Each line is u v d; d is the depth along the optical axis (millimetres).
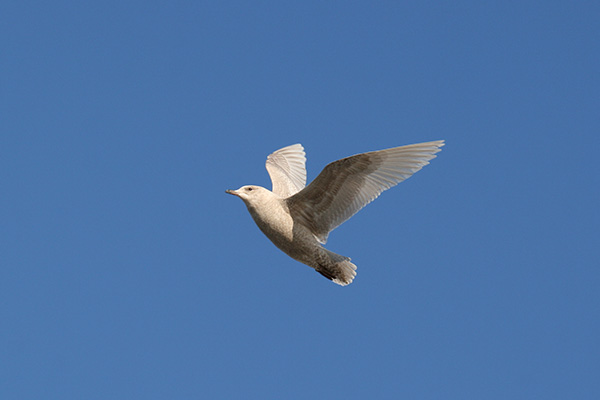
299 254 16047
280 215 15680
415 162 14641
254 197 15695
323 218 15781
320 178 15062
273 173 19891
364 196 15344
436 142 14383
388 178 15000
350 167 14945
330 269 16125
